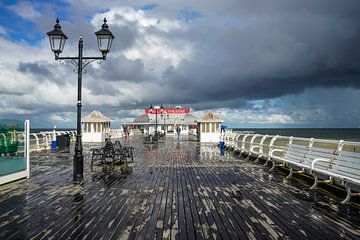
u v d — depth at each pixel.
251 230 4.19
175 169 10.03
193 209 5.21
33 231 4.14
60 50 8.01
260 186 7.19
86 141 26.23
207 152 16.61
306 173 8.57
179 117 49.34
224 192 6.54
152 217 4.76
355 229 4.23
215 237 3.93
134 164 11.28
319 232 4.11
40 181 7.79
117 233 4.06
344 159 5.94
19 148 8.03
